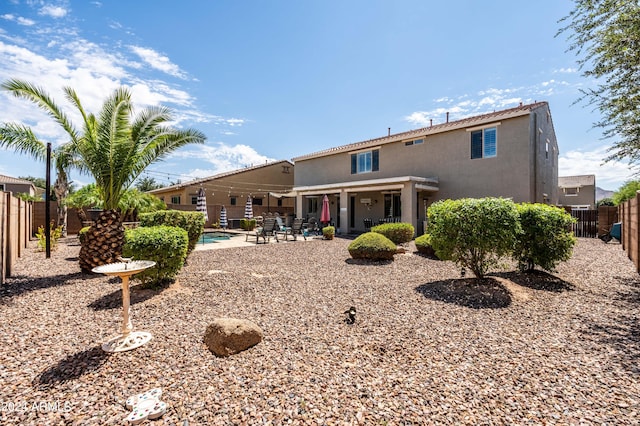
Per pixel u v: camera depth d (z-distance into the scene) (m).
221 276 7.33
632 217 9.16
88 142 7.63
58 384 3.02
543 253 7.11
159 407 2.62
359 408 2.68
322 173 24.09
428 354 3.69
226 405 2.71
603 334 4.26
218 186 26.52
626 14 5.82
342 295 6.12
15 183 27.31
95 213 8.30
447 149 16.70
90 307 5.17
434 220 7.25
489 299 5.76
